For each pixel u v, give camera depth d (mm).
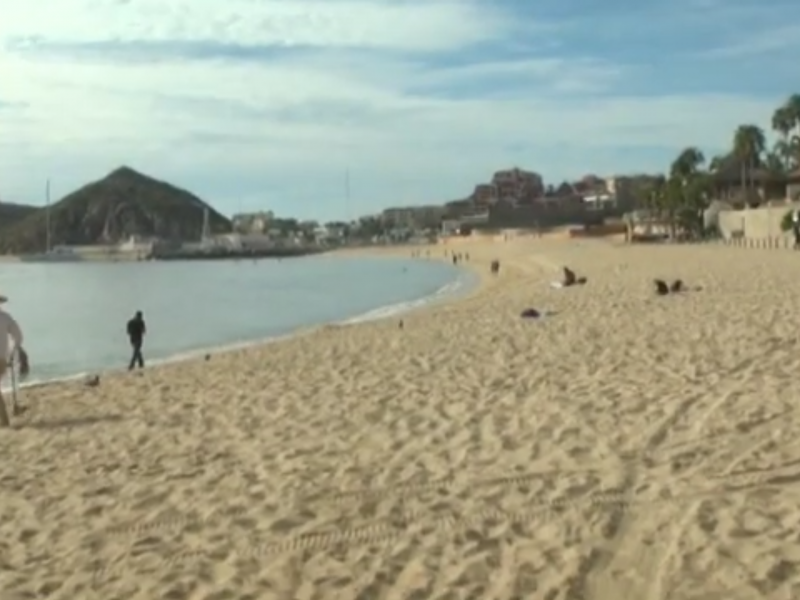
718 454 8625
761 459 8336
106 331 42781
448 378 14781
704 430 9539
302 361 19531
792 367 12750
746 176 114875
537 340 19062
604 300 29562
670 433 9594
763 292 26938
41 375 25891
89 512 8477
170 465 10102
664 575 5961
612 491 7781
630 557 6359
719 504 7168
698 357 14469
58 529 8016
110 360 30234
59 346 36188
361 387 14625
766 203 101000
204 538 7480
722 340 16094
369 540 7145
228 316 50219
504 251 130375
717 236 102312
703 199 112562
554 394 12320
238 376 17719
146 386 17203
